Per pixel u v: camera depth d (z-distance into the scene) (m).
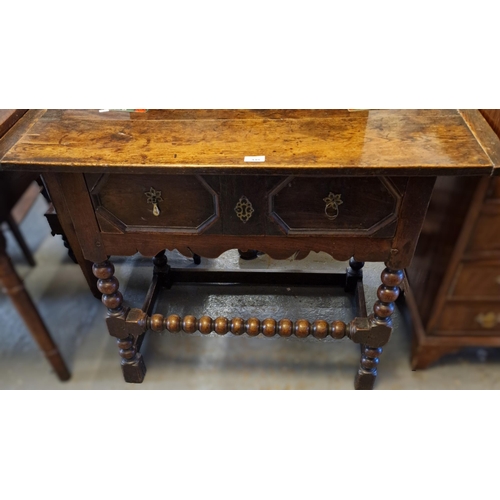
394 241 0.94
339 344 1.41
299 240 0.96
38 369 1.34
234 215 0.92
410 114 0.94
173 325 1.16
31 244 1.68
